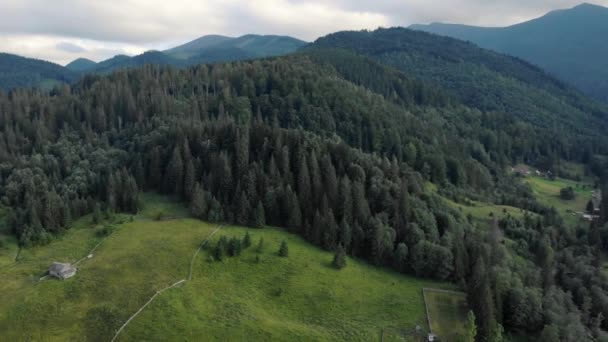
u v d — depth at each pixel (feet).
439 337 316.19
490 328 309.63
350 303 345.31
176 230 416.05
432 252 394.52
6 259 364.99
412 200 463.42
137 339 278.67
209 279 345.10
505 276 360.89
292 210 438.81
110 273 339.57
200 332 287.48
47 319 291.58
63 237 405.39
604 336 336.29
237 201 446.60
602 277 422.41
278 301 335.26
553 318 332.39
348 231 414.41
